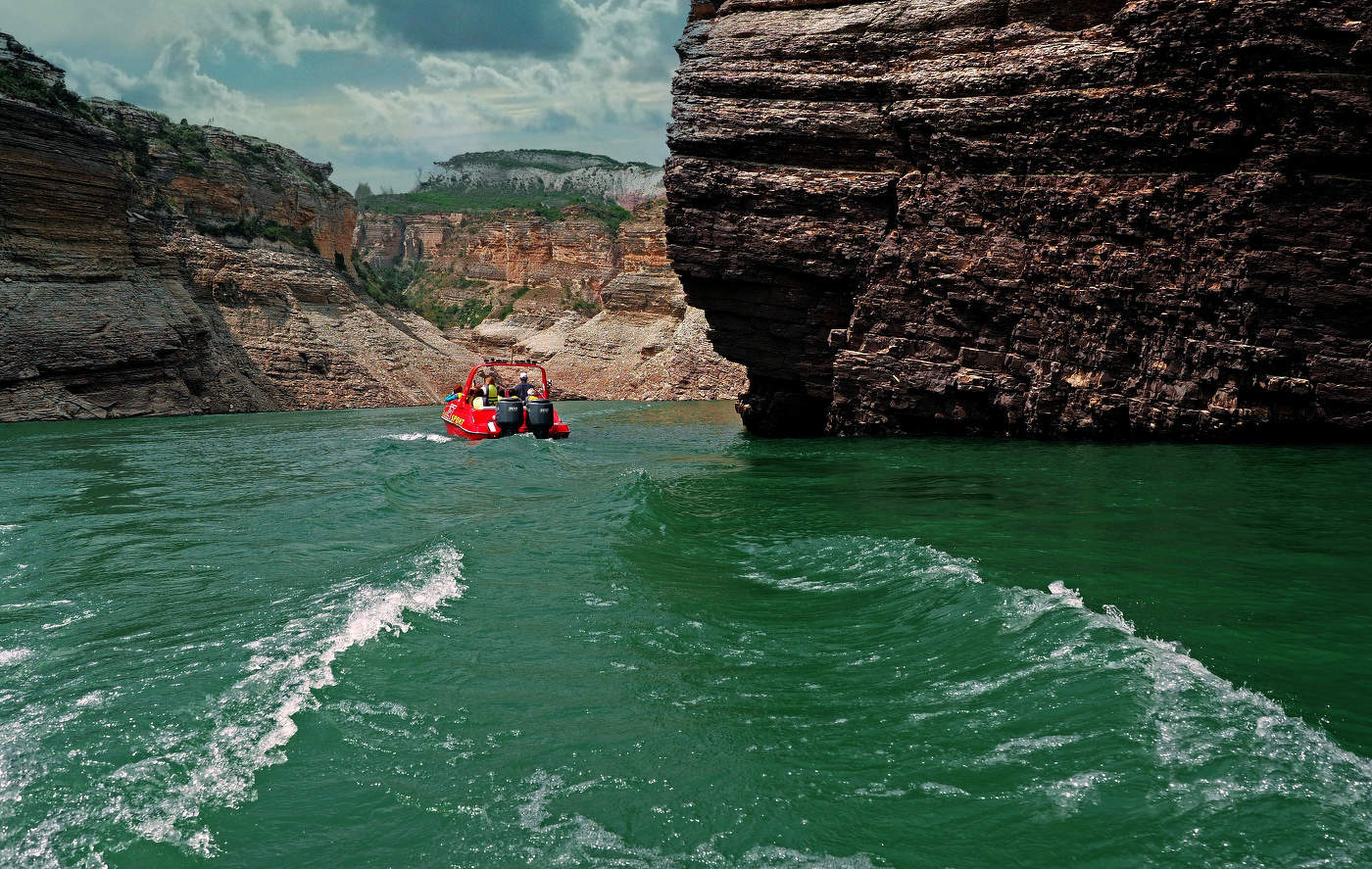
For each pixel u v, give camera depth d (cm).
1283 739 463
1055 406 2322
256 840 410
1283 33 1952
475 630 700
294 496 1516
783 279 2689
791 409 2883
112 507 1412
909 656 623
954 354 2483
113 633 732
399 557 946
